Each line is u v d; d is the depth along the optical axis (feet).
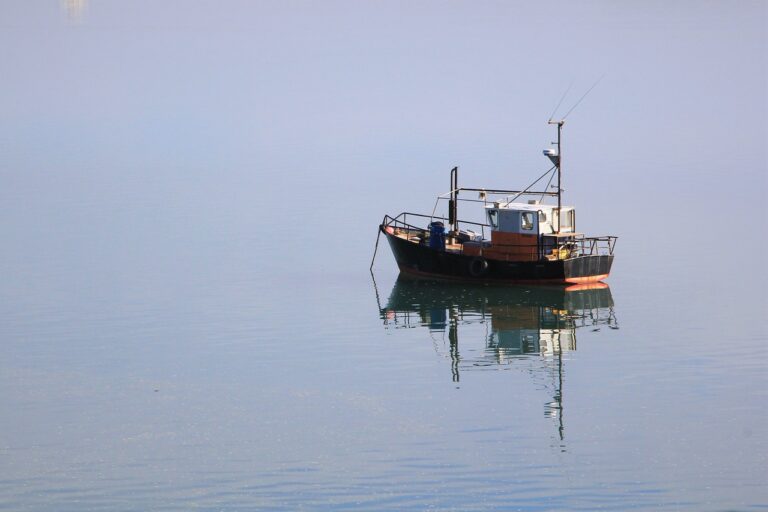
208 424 230.48
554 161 348.59
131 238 419.95
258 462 210.18
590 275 344.28
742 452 213.46
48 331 297.33
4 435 224.94
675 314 312.29
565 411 237.04
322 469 206.90
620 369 265.54
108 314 313.94
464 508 190.70
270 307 321.32
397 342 288.51
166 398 246.27
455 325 304.09
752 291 335.06
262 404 242.37
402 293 337.31
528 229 342.03
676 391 248.93
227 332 296.71
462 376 261.03
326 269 369.91
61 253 393.50
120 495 196.54
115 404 242.58
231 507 191.52
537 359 274.36
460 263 344.90
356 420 232.53
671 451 214.48
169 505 192.54
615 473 204.74
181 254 391.86
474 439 221.66
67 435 224.74
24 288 343.05
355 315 313.94
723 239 408.05
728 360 270.26
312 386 254.27
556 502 192.65
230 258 385.09
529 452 214.48
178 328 300.20
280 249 399.65
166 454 214.48
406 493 196.44
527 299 330.95
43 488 199.72
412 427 228.22
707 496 194.80
